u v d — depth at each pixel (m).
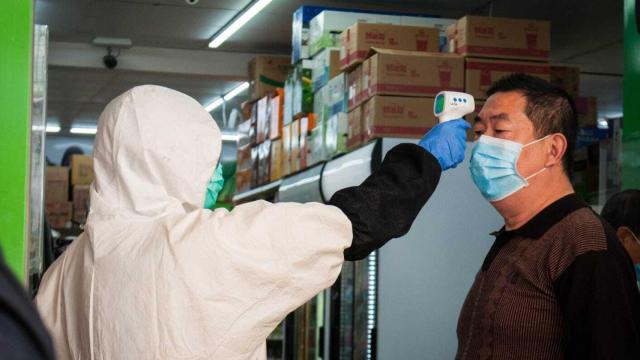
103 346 1.41
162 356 1.37
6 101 1.97
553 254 1.95
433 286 3.78
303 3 7.10
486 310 2.04
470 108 1.84
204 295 1.40
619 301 1.84
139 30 8.36
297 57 5.83
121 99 1.50
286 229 1.46
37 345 0.53
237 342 1.42
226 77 9.38
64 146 16.44
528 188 2.13
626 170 3.08
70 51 8.95
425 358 3.75
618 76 9.02
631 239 3.04
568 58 8.26
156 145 1.46
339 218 1.51
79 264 1.52
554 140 2.15
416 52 4.28
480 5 6.81
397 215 1.58
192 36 8.57
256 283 1.43
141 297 1.39
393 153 1.68
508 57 4.40
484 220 3.84
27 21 1.98
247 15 7.59
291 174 5.61
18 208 1.96
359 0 6.85
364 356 3.75
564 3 6.57
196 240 1.42
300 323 4.94
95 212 1.48
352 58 4.62
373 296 3.76
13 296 0.53
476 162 2.18
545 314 1.95
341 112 4.66
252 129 6.91
